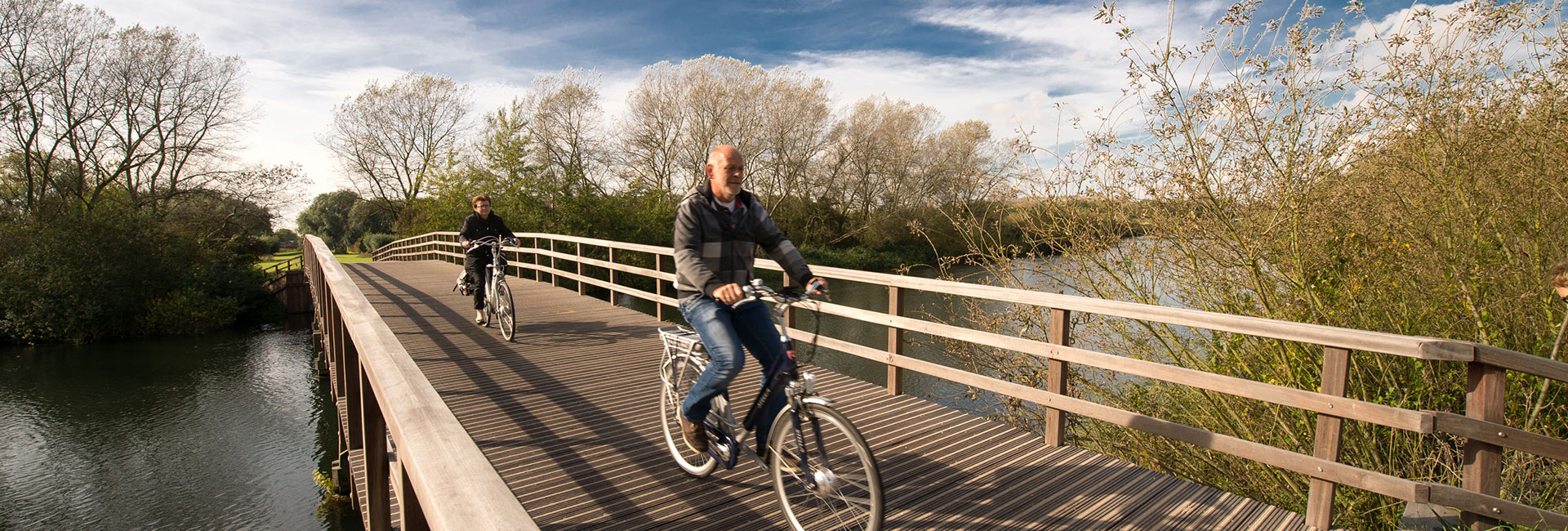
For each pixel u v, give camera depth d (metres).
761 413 3.02
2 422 16.31
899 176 34.78
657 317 8.23
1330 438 2.95
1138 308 3.49
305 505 11.67
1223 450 3.27
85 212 26.89
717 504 3.25
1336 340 2.84
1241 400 5.09
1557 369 2.50
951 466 3.71
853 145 36.59
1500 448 2.62
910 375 12.98
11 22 26.80
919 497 3.36
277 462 13.77
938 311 15.47
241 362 22.47
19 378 20.36
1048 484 3.48
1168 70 4.74
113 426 15.97
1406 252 4.58
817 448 2.70
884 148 35.66
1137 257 5.75
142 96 30.25
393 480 4.46
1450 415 2.66
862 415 4.54
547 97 33.44
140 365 22.00
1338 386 2.88
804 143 35.94
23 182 28.58
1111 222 5.81
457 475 1.43
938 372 4.62
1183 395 5.51
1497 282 4.36
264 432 15.59
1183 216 5.20
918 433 4.20
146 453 14.30
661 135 35.81
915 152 34.31
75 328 24.81
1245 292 5.25
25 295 24.14
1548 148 4.44
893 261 31.53
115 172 30.14
